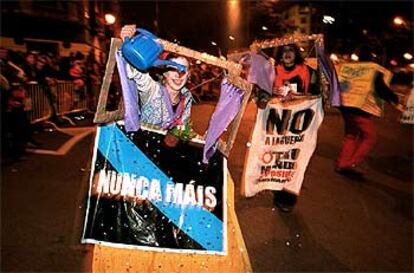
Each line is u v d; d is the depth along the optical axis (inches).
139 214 102.2
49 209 187.2
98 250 101.0
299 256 164.7
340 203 227.3
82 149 293.7
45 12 674.8
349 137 275.4
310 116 180.4
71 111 414.3
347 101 266.5
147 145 103.3
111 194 101.0
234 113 104.9
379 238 188.4
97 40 768.3
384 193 250.4
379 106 263.4
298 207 215.0
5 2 619.5
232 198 111.3
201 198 106.1
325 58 164.9
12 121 263.4
